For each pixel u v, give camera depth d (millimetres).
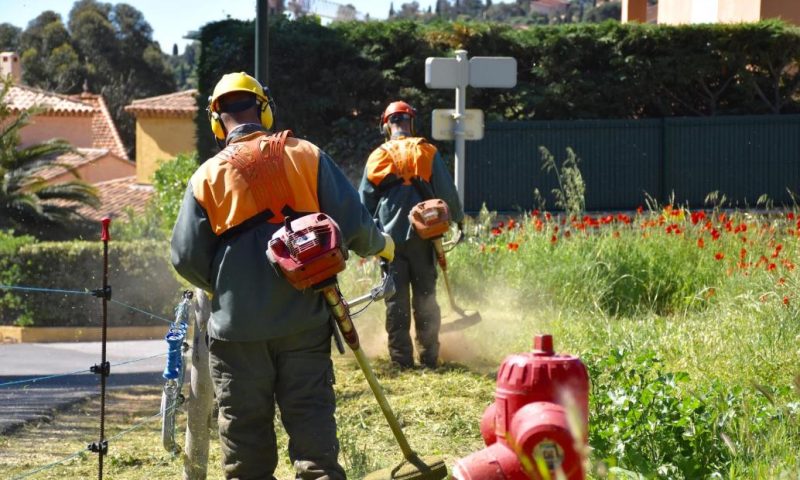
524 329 9039
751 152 20281
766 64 20422
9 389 9406
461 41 19938
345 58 19656
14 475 5965
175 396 5105
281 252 3922
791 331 7723
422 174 7895
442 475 4250
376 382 4230
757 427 4816
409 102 19750
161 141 40250
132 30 66500
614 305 10258
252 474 4215
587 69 20359
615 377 5395
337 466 4148
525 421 2928
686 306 9781
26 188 28188
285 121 19656
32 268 15852
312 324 4105
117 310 15891
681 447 4770
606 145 20000
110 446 6723
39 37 66000
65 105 42406
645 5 27531
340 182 4305
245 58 19656
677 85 20516
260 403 4172
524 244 11016
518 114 20391
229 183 4156
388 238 4562
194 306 5191
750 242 11406
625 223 11805
